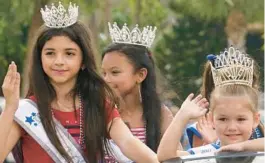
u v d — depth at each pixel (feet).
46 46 27.12
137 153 26.23
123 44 32.94
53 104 26.86
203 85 30.27
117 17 89.25
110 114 27.07
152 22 89.25
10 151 26.61
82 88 27.17
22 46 84.74
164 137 25.70
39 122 26.35
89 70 27.32
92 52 27.48
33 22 72.02
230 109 26.73
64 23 27.27
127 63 32.63
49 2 70.95
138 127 32.30
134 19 87.51
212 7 90.79
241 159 22.63
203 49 107.96
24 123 26.25
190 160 22.76
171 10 104.53
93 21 81.35
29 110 26.43
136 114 32.50
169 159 23.57
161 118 32.65
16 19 79.00
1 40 83.46
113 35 33.24
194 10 97.04
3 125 25.25
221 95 27.04
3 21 80.64
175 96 36.11
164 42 106.22
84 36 27.32
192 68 107.76
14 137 26.32
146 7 88.89
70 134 26.66
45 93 26.78
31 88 27.20
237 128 26.73
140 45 33.24
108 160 28.12
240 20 94.38
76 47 27.14
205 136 30.37
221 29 106.32
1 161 25.82
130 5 87.92
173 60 107.96
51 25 27.32
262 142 24.11
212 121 27.40
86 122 26.68
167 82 35.65
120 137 26.78
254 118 27.25
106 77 32.76
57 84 26.96
